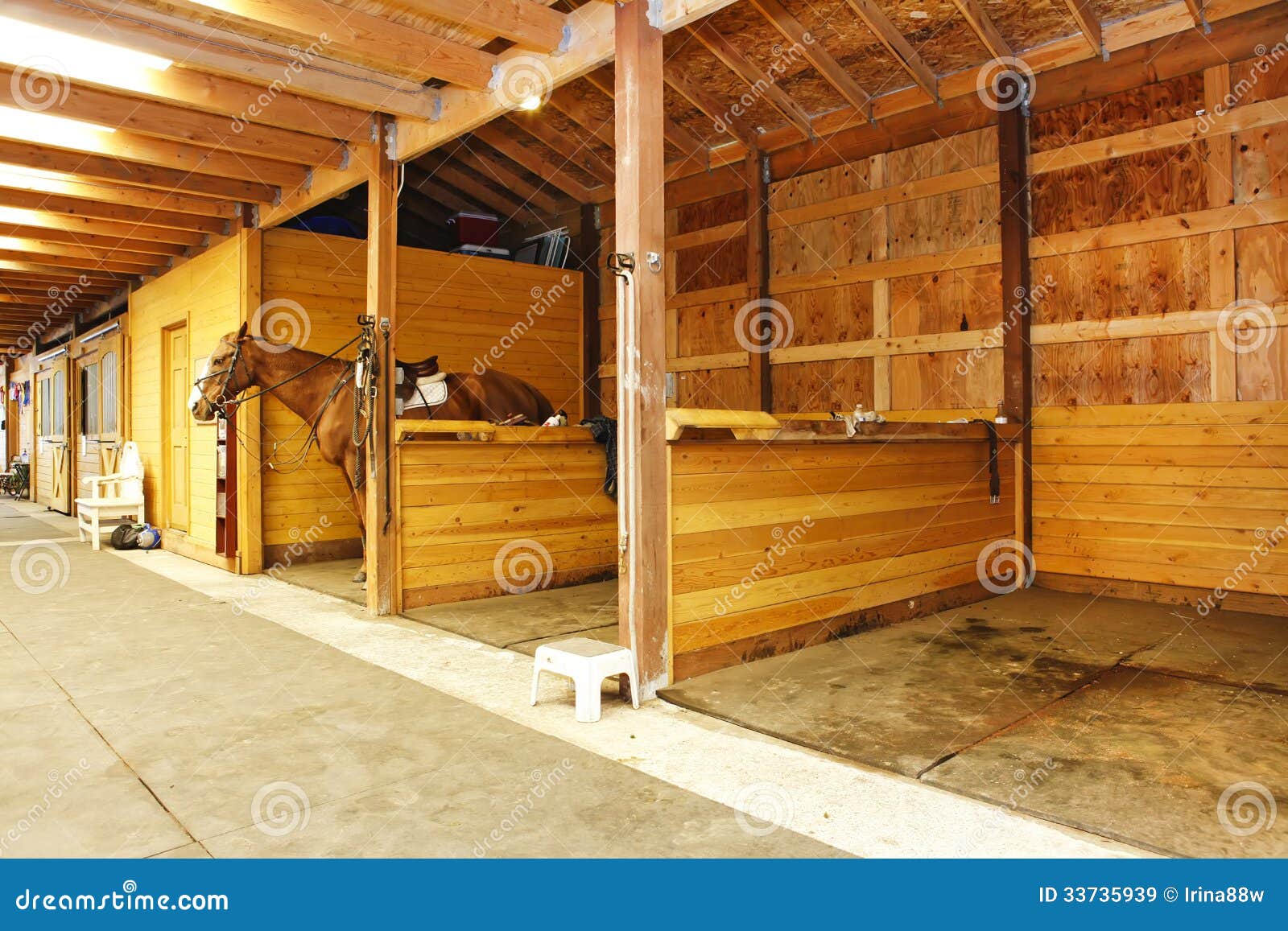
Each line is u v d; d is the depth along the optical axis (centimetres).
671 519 363
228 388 600
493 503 576
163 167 602
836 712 325
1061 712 324
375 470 518
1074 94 555
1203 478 518
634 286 352
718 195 749
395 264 536
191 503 777
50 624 486
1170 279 529
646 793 252
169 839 223
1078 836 224
